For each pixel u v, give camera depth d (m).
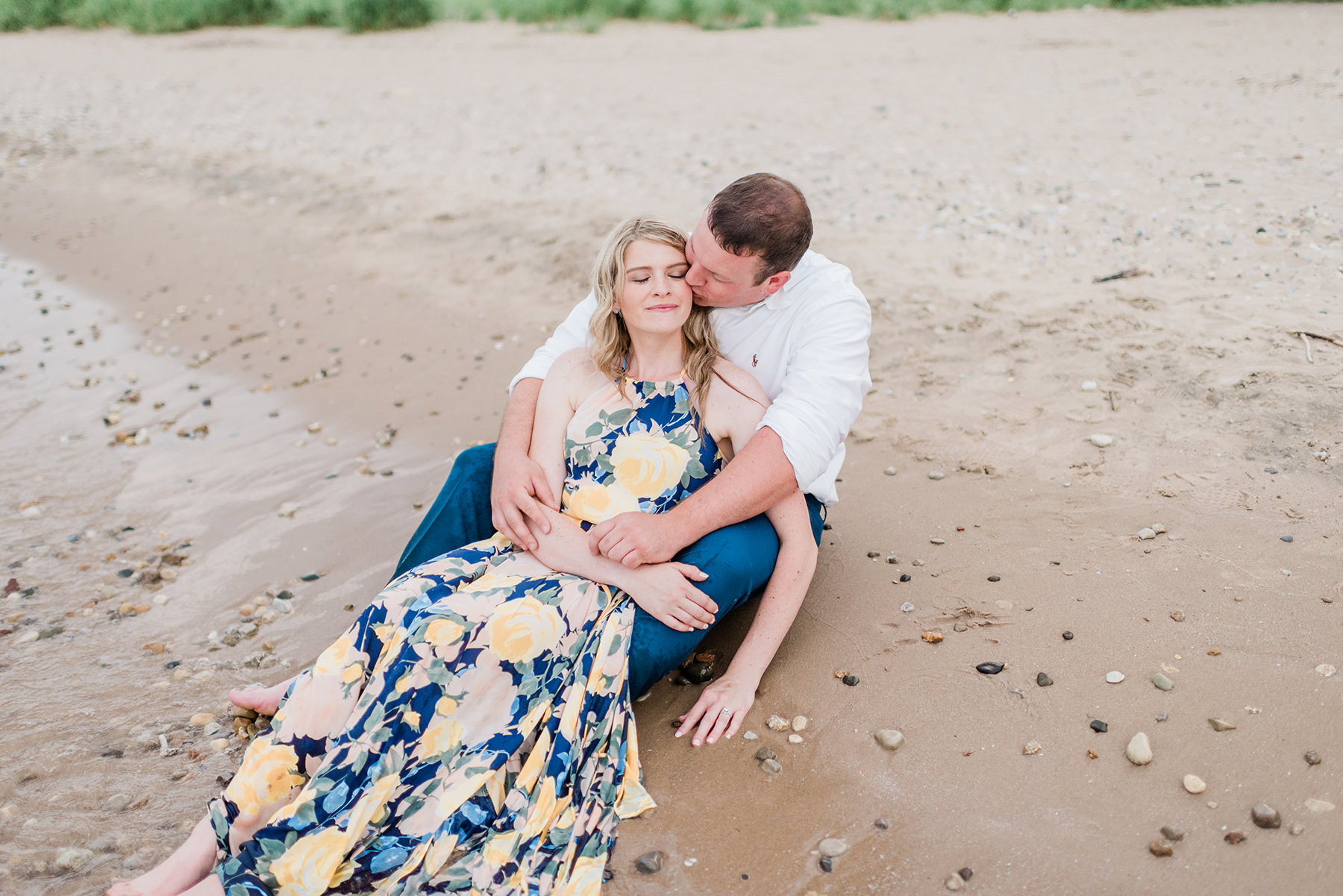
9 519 4.41
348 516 4.26
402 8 20.53
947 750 2.67
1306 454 3.77
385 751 2.42
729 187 2.78
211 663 3.37
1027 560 3.41
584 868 2.41
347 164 10.00
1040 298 5.47
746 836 2.50
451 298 6.60
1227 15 15.70
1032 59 13.32
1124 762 2.56
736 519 2.81
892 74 13.09
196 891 2.29
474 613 2.52
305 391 5.58
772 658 3.04
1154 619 3.03
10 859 2.58
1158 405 4.28
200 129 12.21
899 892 2.30
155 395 5.68
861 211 7.34
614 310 2.91
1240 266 5.56
